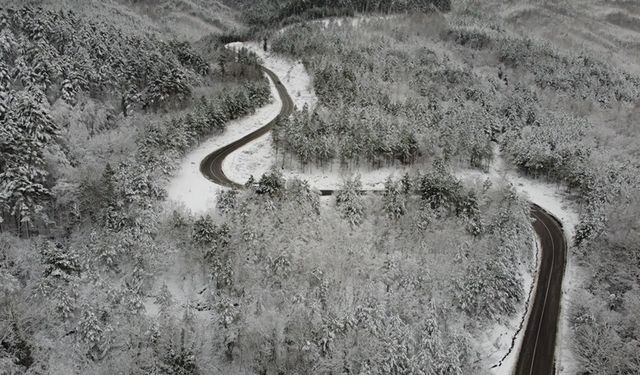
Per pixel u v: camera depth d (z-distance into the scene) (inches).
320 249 2497.5
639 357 2073.1
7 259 2171.5
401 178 3516.2
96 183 2672.2
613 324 2310.5
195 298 2293.3
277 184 2987.2
